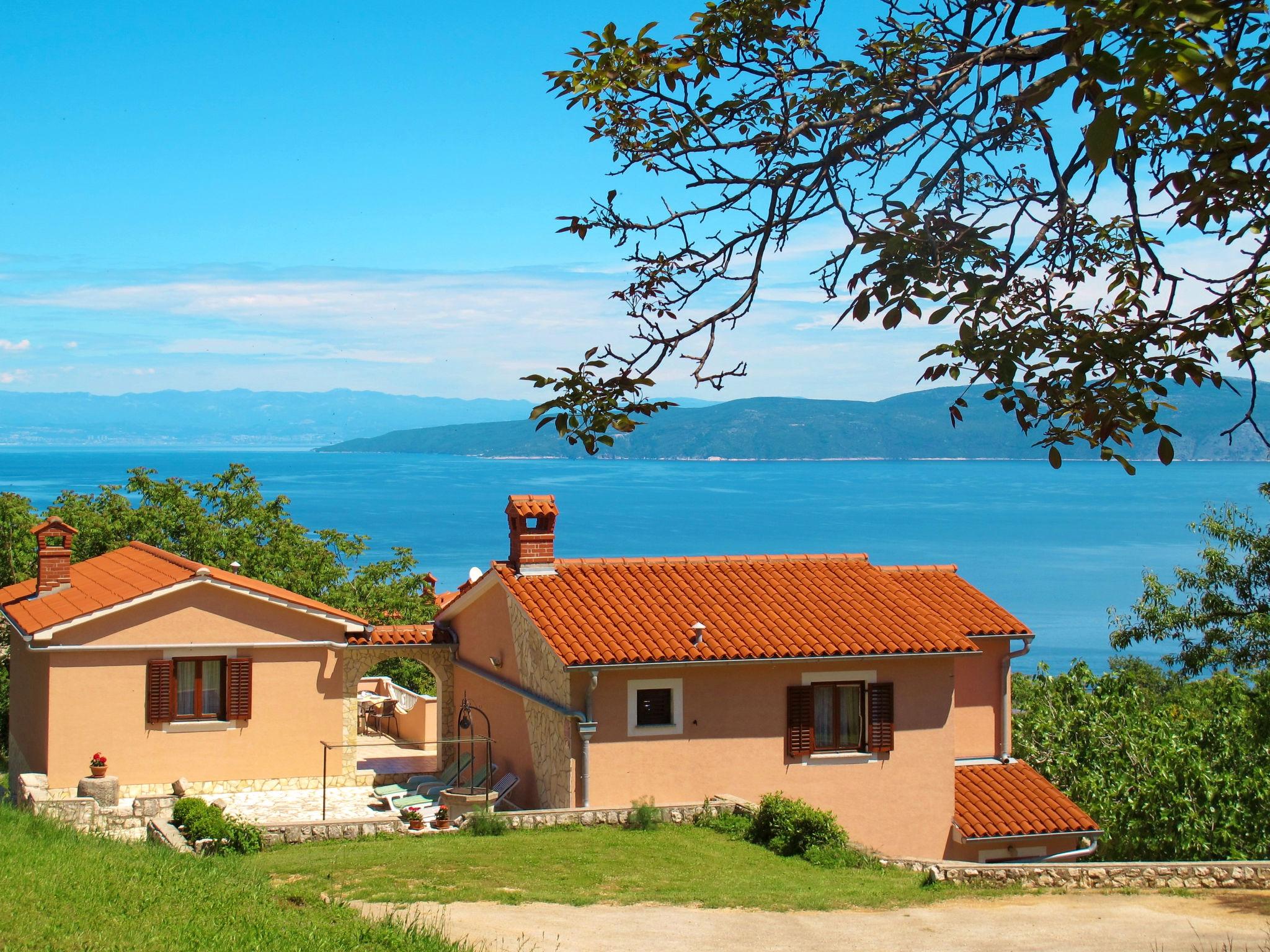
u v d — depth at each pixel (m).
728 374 8.08
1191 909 17.45
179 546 43.81
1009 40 7.45
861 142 7.82
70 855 15.48
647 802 23.02
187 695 27.23
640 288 8.37
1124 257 9.05
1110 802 25.70
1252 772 26.11
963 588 27.73
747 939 15.00
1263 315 7.72
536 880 17.78
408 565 49.94
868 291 7.23
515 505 26.33
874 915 16.64
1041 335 7.67
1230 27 6.79
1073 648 115.75
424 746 32.06
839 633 24.33
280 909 14.04
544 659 24.09
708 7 8.80
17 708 30.09
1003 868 19.11
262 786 27.58
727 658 23.09
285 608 27.88
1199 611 34.94
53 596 29.34
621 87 8.73
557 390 8.10
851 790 24.00
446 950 12.94
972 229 7.18
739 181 8.20
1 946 11.33
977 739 26.58
